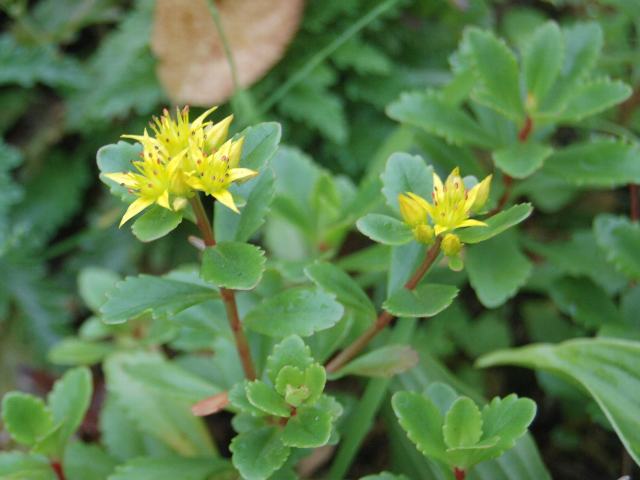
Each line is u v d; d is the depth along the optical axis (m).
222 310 0.24
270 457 0.21
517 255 0.27
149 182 0.20
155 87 0.34
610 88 0.26
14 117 0.36
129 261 0.35
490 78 0.27
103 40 0.37
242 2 0.34
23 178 0.36
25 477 0.24
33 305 0.34
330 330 0.25
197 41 0.34
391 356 0.24
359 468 0.30
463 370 0.31
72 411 0.25
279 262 0.27
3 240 0.34
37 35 0.36
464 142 0.29
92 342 0.31
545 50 0.26
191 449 0.27
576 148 0.27
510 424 0.21
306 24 0.34
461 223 0.21
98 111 0.35
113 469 0.26
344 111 0.36
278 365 0.21
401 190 0.23
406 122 0.27
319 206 0.29
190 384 0.26
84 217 0.37
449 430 0.21
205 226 0.21
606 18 0.34
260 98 0.34
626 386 0.24
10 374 0.33
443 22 0.36
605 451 0.29
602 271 0.28
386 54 0.36
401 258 0.23
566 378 0.25
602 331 0.26
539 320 0.30
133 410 0.28
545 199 0.33
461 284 0.31
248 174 0.20
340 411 0.22
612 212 0.34
